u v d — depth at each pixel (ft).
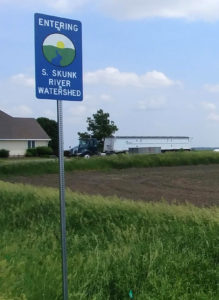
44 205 36.27
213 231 23.06
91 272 18.88
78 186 65.82
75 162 104.22
